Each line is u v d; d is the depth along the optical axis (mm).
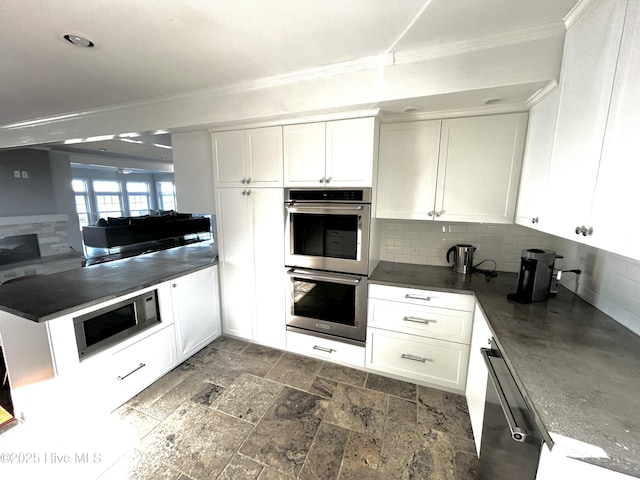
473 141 2023
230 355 2604
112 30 1420
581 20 1234
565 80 1358
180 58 1720
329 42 1557
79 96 2352
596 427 795
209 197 2686
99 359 1794
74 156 5738
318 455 1612
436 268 2504
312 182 2234
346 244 2240
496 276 2262
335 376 2312
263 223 2490
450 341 2047
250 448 1654
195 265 2607
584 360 1120
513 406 1021
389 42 1557
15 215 4973
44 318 1514
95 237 6039
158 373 2238
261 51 1647
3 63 1748
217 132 2488
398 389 2158
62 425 1652
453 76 1604
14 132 3275
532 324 1430
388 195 2299
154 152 5305
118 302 1910
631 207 882
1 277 4637
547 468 800
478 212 2080
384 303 2191
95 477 1486
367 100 1803
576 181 1229
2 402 1977
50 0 1182
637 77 874
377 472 1515
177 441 1697
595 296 1647
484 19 1344
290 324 2580
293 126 2221
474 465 1554
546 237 2230
